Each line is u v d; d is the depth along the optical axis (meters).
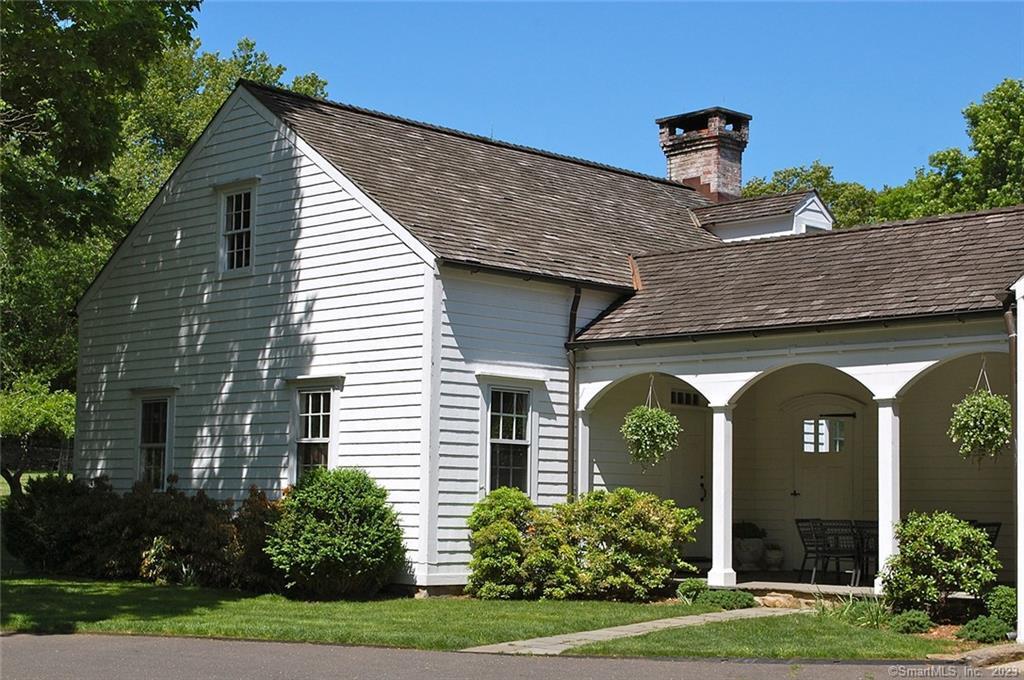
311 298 19.31
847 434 20.50
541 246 19.89
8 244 27.81
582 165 25.45
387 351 18.14
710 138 28.91
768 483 21.45
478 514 17.64
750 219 25.22
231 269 20.78
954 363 18.92
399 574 17.66
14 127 19.73
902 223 18.42
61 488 21.61
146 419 22.02
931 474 19.12
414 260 17.92
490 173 22.14
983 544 14.33
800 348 16.84
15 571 21.27
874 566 19.20
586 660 12.13
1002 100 38.69
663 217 25.00
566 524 17.73
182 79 47.78
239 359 20.31
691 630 13.76
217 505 19.47
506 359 18.55
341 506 17.05
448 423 17.72
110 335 22.80
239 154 20.83
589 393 19.20
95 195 22.83
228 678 10.99
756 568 20.95
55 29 18.44
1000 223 17.19
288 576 17.12
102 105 21.00
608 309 19.94
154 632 14.09
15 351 31.86
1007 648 12.88
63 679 10.96
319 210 19.38
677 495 21.03
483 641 13.22
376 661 12.02
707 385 17.80
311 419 19.20
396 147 21.11
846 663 11.89
